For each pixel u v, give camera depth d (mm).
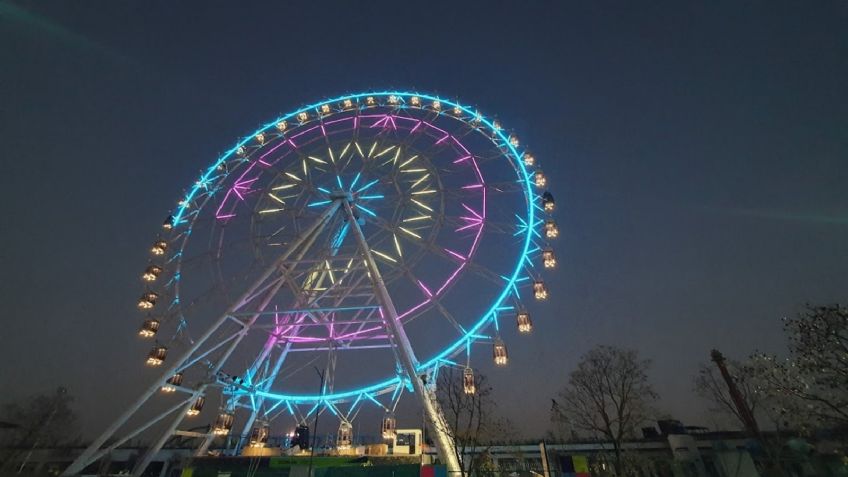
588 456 46156
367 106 48438
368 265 36125
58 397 58219
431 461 41031
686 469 44500
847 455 35188
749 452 43281
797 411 24250
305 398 42594
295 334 45781
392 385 40094
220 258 41938
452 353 35781
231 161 47031
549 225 38750
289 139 47156
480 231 39312
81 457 30094
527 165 41938
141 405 32500
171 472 47625
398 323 33062
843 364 21203
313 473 38500
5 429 54562
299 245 38844
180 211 44375
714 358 44281
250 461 40031
